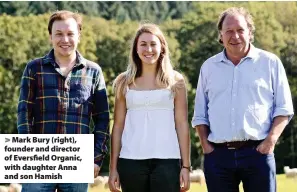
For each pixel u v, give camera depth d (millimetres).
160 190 6395
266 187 6383
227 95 6488
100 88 6543
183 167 6551
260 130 6398
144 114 6504
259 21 44750
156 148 6410
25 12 51250
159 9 59406
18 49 39438
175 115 6609
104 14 55750
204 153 6641
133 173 6410
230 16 6512
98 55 42188
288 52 43844
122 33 43406
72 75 6395
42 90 6336
